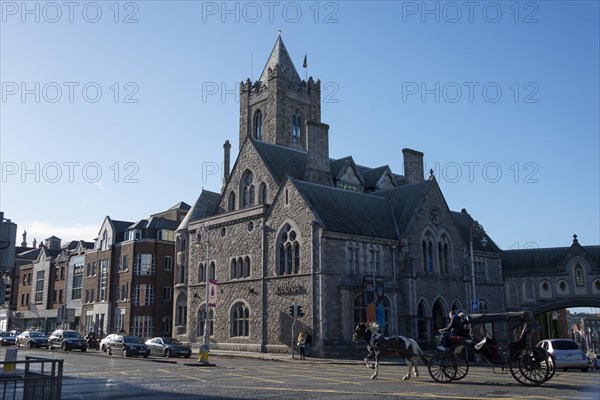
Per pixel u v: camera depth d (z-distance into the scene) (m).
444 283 50.00
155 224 70.12
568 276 60.00
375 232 46.78
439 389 18.28
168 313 68.44
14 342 64.56
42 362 14.14
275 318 45.25
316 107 68.62
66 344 50.09
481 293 55.88
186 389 18.98
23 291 94.19
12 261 17.61
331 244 43.06
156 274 68.06
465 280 52.25
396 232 48.91
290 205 45.62
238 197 53.22
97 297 72.81
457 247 52.47
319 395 16.88
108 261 72.00
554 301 59.97
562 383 20.08
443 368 21.03
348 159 56.31
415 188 51.94
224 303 50.50
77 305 78.06
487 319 21.31
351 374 25.59
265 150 52.78
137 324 66.50
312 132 52.03
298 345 40.72
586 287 59.22
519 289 61.69
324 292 41.75
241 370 28.53
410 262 46.81
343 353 41.66
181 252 58.84
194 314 53.91
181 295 57.56
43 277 88.69
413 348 22.17
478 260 56.72
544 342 32.19
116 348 43.09
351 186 55.66
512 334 21.25
